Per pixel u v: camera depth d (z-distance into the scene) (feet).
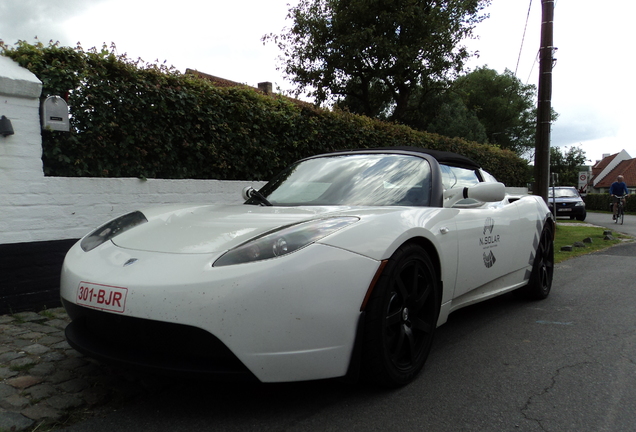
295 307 6.28
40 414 6.77
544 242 14.84
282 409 7.02
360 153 11.74
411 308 8.12
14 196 12.13
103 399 7.30
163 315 6.17
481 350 9.81
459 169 12.33
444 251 8.82
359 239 7.05
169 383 7.92
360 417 6.77
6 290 11.98
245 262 6.36
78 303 6.91
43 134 13.25
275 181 11.72
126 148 15.17
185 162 17.52
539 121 33.14
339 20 59.72
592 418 6.77
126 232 8.29
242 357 6.13
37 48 13.21
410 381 8.03
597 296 15.11
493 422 6.64
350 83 65.26
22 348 9.43
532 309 13.48
